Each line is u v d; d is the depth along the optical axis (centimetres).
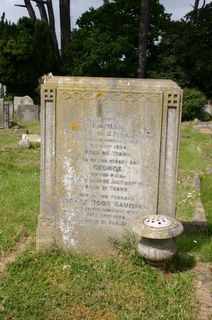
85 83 520
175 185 524
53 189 549
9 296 444
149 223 482
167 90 504
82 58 3438
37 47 3434
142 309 425
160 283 470
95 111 521
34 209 736
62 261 522
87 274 491
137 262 505
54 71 3631
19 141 1511
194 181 940
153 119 511
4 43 3381
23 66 3434
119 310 427
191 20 3381
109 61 3381
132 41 3469
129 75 3450
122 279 477
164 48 3403
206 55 3228
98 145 528
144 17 3219
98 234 548
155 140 515
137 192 530
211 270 517
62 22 3631
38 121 2555
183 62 3275
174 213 530
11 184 895
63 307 430
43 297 446
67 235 555
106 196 538
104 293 453
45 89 526
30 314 418
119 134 521
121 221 541
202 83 3309
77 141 531
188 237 620
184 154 1341
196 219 689
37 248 555
